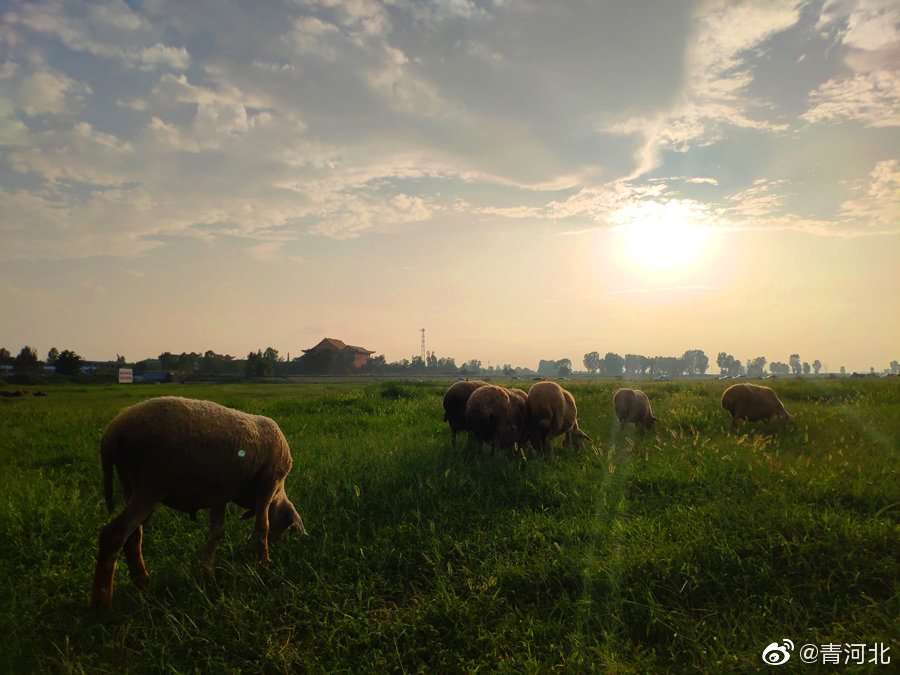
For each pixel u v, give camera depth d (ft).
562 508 19.86
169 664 11.53
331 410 54.49
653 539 16.07
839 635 11.19
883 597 12.71
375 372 422.41
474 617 12.68
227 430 14.57
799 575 13.78
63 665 11.42
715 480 21.29
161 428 13.43
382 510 20.34
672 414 43.29
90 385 181.78
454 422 32.99
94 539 18.33
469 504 20.48
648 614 12.61
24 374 187.42
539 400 29.73
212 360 337.52
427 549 16.61
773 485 19.98
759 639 11.31
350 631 12.67
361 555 16.29
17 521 19.36
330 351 366.02
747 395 36.27
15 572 16.08
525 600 13.84
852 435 30.32
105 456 13.56
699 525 16.70
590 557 14.98
